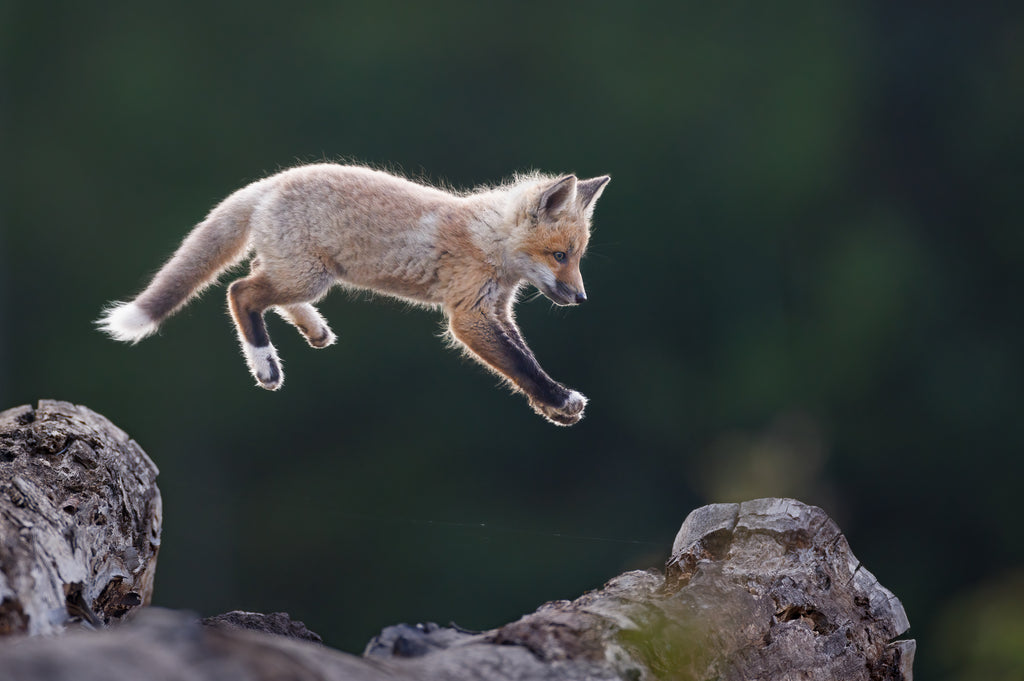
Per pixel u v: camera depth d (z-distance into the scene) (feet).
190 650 11.64
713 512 21.90
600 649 15.17
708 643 16.47
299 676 11.88
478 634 16.05
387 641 15.42
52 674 10.66
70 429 22.22
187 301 29.58
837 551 20.89
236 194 29.17
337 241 28.04
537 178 32.17
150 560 23.59
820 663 18.60
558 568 34.35
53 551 17.47
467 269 29.19
